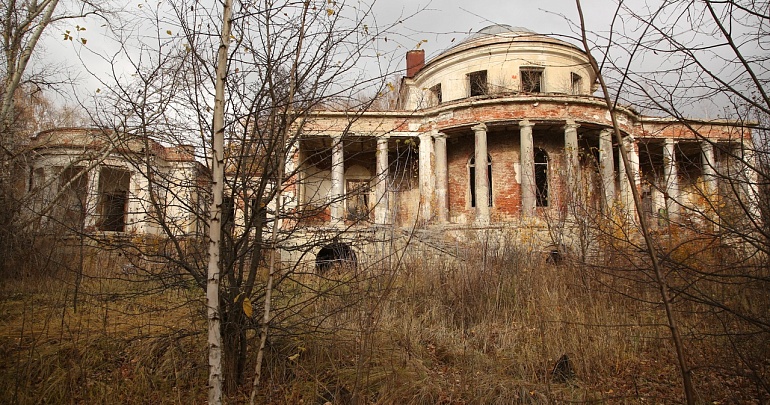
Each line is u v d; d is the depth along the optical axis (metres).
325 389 5.48
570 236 11.80
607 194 17.92
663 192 5.15
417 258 10.25
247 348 6.20
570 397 5.51
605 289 8.03
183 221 5.86
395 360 6.45
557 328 7.21
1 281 9.32
